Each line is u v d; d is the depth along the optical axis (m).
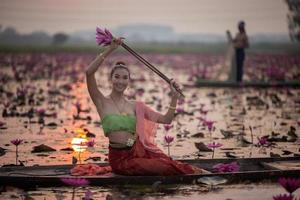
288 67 43.91
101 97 9.48
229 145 12.48
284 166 9.96
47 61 52.66
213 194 8.41
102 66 49.12
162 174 9.08
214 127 14.58
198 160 10.18
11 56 62.22
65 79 33.44
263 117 17.34
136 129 9.29
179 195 8.38
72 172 9.22
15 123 15.47
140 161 9.09
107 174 9.29
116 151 9.24
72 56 63.59
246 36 27.08
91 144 10.70
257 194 8.43
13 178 8.73
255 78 32.31
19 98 20.86
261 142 11.27
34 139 13.04
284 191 8.60
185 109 19.19
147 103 21.09
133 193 8.49
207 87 28.03
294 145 12.52
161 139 13.27
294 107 20.02
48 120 16.30
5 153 11.37
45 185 8.75
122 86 9.46
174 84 9.57
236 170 9.38
